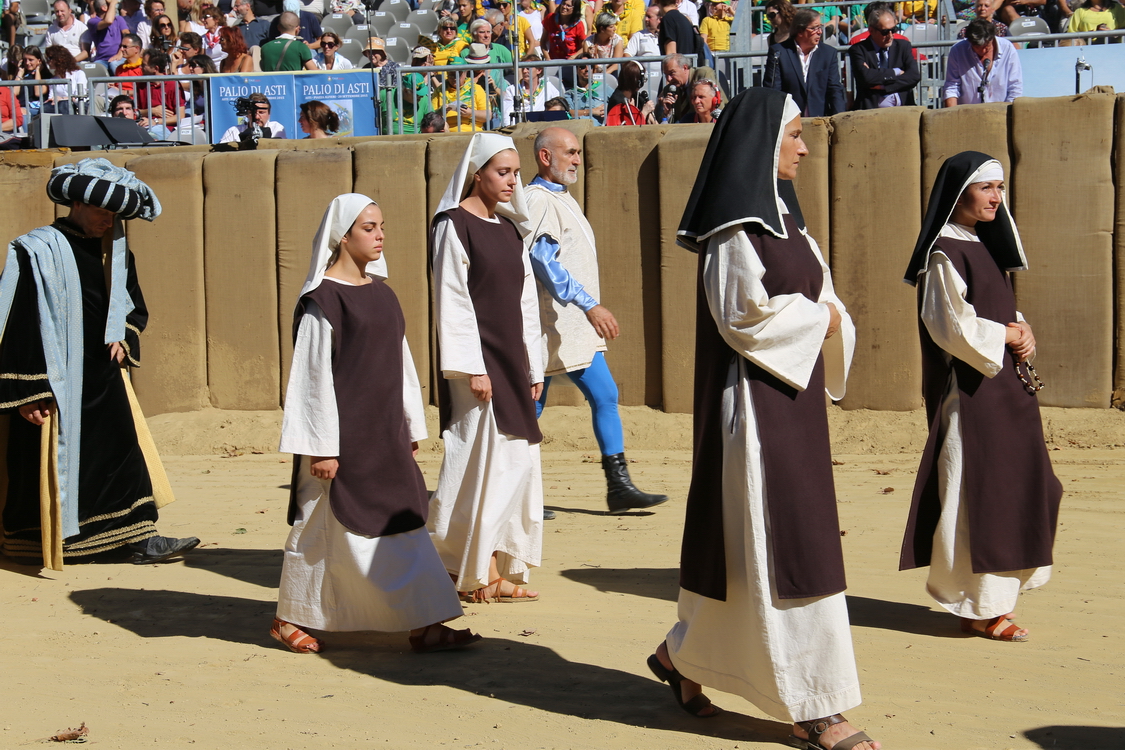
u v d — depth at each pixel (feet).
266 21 57.88
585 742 13.92
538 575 22.11
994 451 17.58
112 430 23.56
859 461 32.09
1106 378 32.76
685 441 34.60
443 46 49.85
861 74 38.65
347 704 15.38
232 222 37.37
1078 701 15.16
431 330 36.55
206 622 19.51
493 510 19.52
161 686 16.24
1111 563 21.85
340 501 16.98
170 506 28.84
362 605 17.13
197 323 37.81
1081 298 32.68
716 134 14.05
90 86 44.06
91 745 13.93
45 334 22.36
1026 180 32.83
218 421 37.11
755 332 13.25
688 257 34.83
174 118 46.32
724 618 13.92
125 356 23.79
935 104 42.01
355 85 42.63
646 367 35.81
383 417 17.16
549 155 25.26
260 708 15.25
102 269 23.50
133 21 59.93
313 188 36.86
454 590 17.56
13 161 38.42
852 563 22.45
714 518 13.76
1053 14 51.80
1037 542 17.67
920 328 18.01
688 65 41.55
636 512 27.48
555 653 17.40
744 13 52.37
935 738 13.91
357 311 17.03
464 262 19.25
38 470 23.34
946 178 17.95
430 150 36.22
